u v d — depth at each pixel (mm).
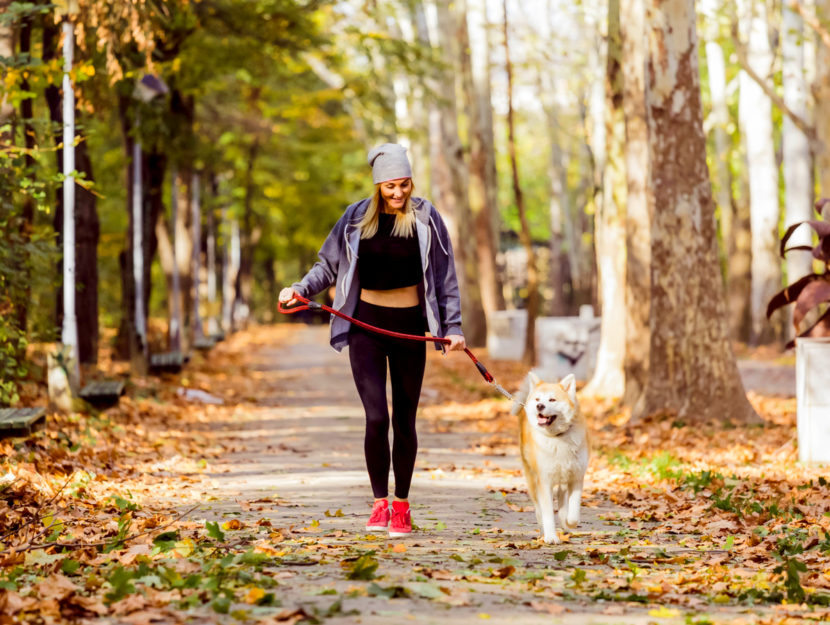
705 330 12945
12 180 10227
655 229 13109
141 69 13062
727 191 34000
